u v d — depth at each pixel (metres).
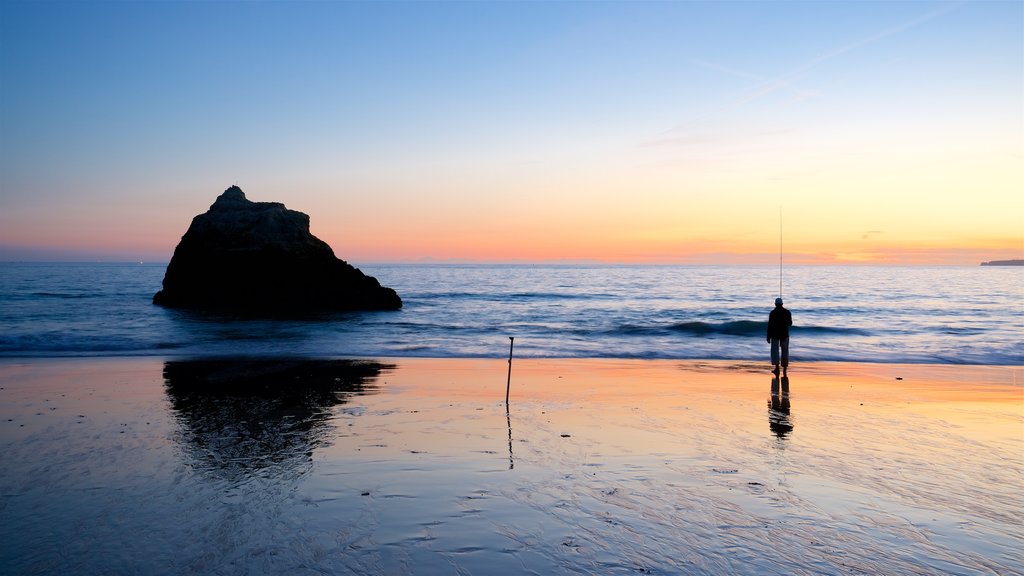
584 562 4.77
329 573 4.58
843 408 11.46
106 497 6.39
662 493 6.46
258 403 11.86
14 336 24.02
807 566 4.75
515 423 10.00
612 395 12.84
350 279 43.16
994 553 5.04
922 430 9.63
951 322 34.50
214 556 4.91
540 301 52.53
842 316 38.56
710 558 4.87
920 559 4.91
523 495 6.37
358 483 6.80
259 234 42.44
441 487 6.64
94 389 13.48
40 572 4.67
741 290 70.44
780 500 6.27
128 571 4.67
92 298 50.72
